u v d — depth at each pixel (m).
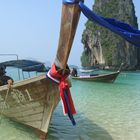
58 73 7.70
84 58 118.38
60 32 7.22
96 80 29.17
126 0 115.69
